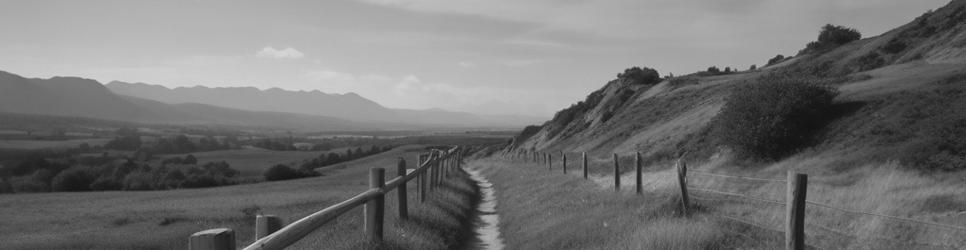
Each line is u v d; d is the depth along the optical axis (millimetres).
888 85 26609
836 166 18500
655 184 15719
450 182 21797
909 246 8250
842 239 8664
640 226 9570
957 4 43312
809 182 16406
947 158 15836
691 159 28359
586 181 18969
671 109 47531
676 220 9508
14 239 15008
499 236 12891
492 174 35062
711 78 58906
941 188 12539
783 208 10070
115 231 15711
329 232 9469
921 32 43688
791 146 23469
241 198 29344
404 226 10039
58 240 14461
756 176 20359
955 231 8719
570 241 10250
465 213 15562
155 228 15828
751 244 8406
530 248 10852
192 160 117188
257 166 110000
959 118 17500
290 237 5027
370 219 8398
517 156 60406
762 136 23766
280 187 42375
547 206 14594
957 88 21203
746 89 26375
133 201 33156
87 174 65938
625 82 69625
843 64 47781
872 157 17812
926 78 25781
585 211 12406
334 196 25453
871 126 21156
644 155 33312
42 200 38188
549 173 25047
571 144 60812
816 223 9570
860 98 24984
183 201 30188
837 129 22766
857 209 10922
